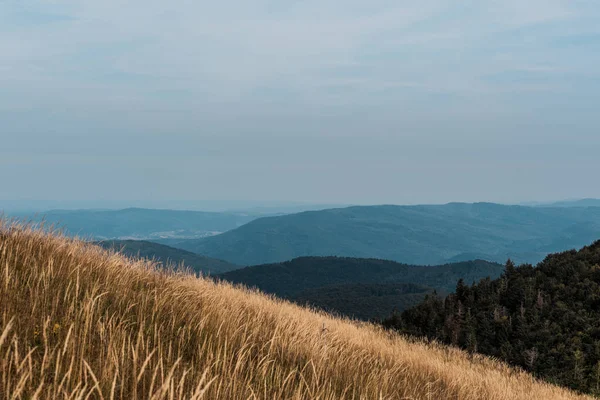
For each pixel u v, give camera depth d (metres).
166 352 5.55
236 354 6.61
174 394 4.38
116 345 4.96
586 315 29.94
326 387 6.67
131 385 4.45
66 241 9.39
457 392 11.89
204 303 8.89
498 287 37.44
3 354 4.22
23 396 3.74
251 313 10.60
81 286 6.78
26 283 6.25
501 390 15.03
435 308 36.28
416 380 10.77
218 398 4.81
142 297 7.43
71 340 4.57
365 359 10.58
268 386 5.85
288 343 8.59
